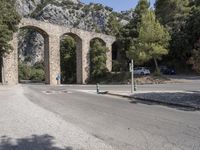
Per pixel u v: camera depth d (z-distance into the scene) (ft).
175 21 237.45
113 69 224.53
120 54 225.97
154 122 44.01
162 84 145.18
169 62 229.86
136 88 117.80
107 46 221.05
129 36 219.41
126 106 64.69
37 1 506.48
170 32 227.20
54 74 185.78
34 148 29.50
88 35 208.23
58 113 52.85
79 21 424.46
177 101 72.02
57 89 123.65
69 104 67.72
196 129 38.60
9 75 159.22
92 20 418.72
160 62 234.99
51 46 184.03
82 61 205.05
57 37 187.21
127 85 149.18
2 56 145.28
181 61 224.74
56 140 32.65
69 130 37.91
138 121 44.93
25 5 492.13
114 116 49.90
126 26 223.92
